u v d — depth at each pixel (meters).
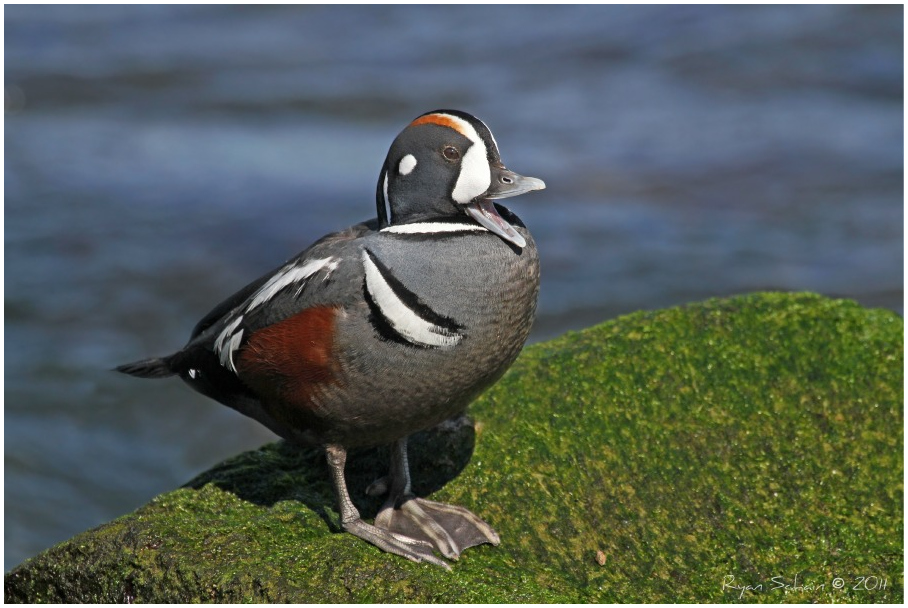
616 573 7.09
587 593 6.91
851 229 17.55
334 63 26.55
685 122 21.92
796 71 23.83
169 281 16.70
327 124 23.19
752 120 21.77
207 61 27.14
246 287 7.23
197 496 7.52
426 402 6.51
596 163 20.20
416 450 7.88
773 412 8.22
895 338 8.64
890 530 7.36
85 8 31.23
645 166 20.08
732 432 8.06
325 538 6.88
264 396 6.86
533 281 6.64
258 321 6.66
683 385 8.37
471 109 23.14
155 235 18.19
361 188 20.00
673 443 7.97
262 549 6.74
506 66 25.69
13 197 19.69
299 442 7.10
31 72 26.27
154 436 13.13
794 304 8.98
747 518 7.49
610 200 18.89
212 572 6.52
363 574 6.47
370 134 22.56
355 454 7.98
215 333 7.06
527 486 7.60
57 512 11.72
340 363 6.39
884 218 17.86
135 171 20.98
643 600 6.89
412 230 6.56
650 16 27.92
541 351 8.75
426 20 29.41
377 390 6.42
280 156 21.56
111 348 14.91
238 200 19.58
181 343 15.08
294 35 29.00
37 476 12.30
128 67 26.75
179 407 13.65
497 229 6.51
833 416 8.17
